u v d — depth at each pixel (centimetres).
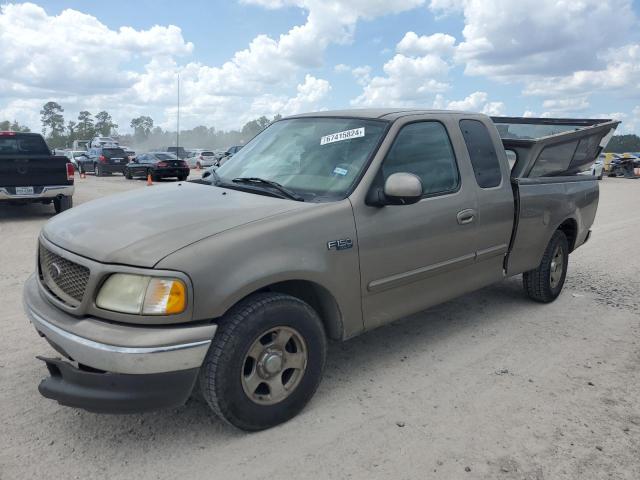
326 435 307
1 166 1049
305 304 314
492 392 364
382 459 286
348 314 345
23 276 633
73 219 334
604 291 619
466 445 301
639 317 528
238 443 297
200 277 269
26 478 264
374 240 348
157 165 2577
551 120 614
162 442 296
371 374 387
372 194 349
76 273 284
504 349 439
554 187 525
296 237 309
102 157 2952
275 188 359
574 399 357
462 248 420
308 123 425
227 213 311
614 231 1046
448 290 421
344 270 333
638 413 340
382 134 373
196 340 267
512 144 513
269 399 306
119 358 255
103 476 267
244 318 286
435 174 402
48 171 1097
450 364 407
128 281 264
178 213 313
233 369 284
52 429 307
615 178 3219
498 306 553
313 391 327
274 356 303
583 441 307
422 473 275
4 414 320
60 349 278
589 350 442
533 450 297
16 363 388
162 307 262
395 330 479
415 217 375
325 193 349
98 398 263
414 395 357
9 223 1062
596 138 583
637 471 281
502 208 454
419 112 408
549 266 540
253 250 290
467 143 435
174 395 269
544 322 507
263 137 446
